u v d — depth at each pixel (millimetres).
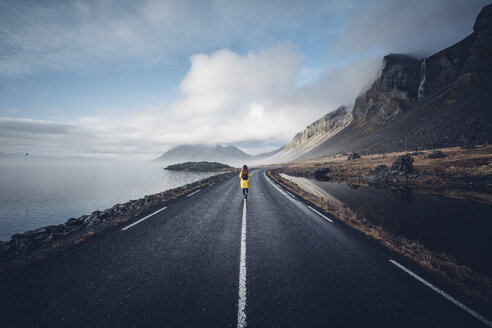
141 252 4855
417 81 139875
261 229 6805
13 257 4562
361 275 4109
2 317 2729
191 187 17328
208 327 2652
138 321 2727
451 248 5992
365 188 18297
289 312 2986
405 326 2816
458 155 30797
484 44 88688
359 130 155500
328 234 6543
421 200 13234
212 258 4637
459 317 3027
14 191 30922
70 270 3969
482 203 12391
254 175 32875
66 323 2664
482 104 60938
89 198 22422
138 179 44062
